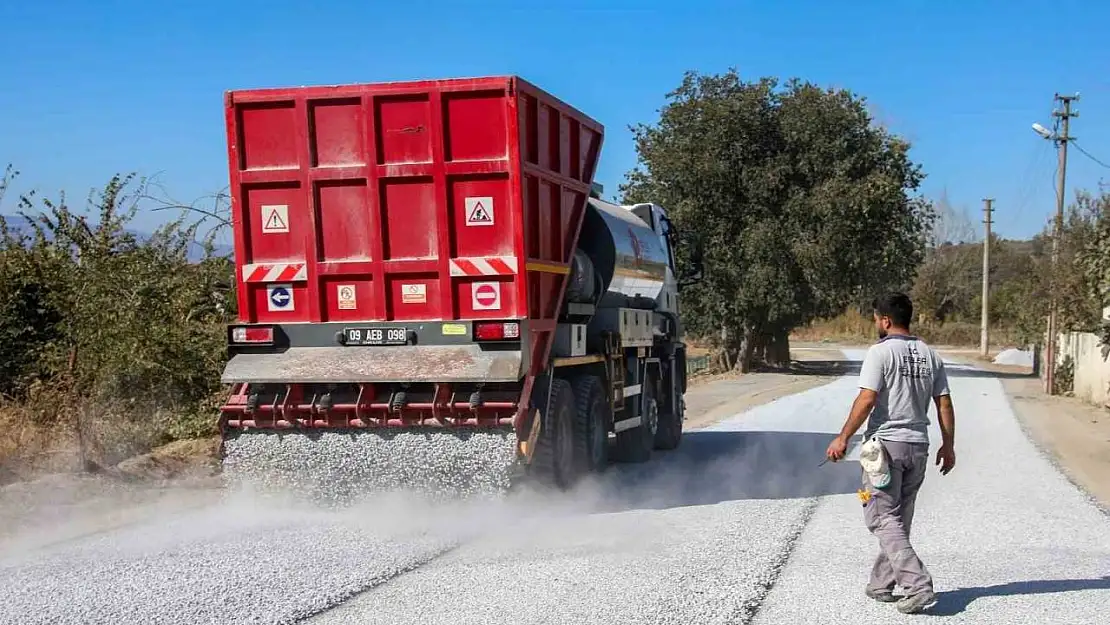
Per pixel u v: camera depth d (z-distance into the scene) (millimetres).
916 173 37531
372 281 9188
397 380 8781
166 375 13445
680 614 6062
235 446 9148
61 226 14953
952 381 36281
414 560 7398
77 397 12117
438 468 8758
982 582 6867
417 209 9109
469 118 8977
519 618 5953
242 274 9367
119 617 5922
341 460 8906
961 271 91375
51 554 7551
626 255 12219
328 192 9227
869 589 6395
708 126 37375
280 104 9234
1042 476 12266
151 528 8555
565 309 10375
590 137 11008
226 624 5801
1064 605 6273
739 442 15875
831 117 36094
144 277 13445
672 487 11133
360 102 9117
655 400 13883
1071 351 29422
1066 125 32156
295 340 9242
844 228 36000
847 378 36562
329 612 6062
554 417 9570
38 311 14680
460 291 9047
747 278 36781
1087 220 23172
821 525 8875
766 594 6523
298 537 8188
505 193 8953
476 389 8891
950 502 10273
